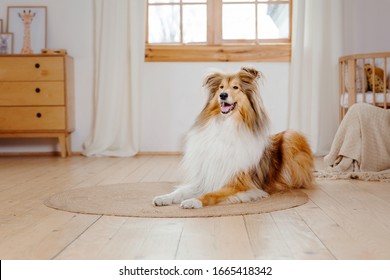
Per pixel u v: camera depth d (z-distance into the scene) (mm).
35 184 3303
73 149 5328
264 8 5293
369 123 3564
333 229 2043
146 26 5324
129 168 4141
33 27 5219
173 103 5297
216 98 2668
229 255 1686
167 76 5273
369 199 2711
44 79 4887
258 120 2727
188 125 5305
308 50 5117
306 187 3080
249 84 2701
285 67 5219
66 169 4086
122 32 5156
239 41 5320
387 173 3438
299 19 5043
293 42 5082
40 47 5211
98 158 4961
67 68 4977
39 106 4906
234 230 2025
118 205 2529
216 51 5199
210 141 2668
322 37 5094
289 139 3047
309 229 2043
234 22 5324
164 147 5320
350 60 4508
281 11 5289
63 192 2941
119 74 5180
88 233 1990
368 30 5219
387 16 5211
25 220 2236
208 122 2711
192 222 2162
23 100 4902
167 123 5316
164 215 2275
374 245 1807
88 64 5293
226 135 2639
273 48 5168
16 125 4914
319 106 5117
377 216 2287
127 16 5160
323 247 1782
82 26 5273
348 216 2289
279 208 2434
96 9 5172
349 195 2836
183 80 5270
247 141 2648
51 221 2209
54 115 4918
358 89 4645
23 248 1785
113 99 5184
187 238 1904
